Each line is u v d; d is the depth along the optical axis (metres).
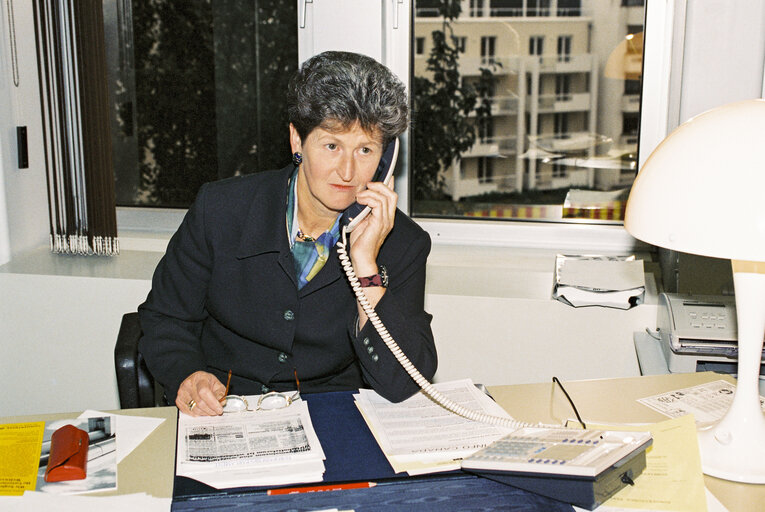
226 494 1.18
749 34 2.16
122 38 2.69
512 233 2.71
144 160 2.80
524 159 2.65
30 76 2.61
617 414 1.48
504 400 1.54
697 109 2.22
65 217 2.58
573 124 2.59
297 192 1.65
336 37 2.52
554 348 2.28
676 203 1.18
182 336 1.68
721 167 1.15
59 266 2.51
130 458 1.29
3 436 1.35
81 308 2.43
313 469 1.24
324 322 1.64
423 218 2.76
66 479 1.21
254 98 2.70
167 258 1.73
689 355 1.87
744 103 1.22
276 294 1.63
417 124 2.66
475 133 2.65
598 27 2.51
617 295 2.21
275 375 1.66
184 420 1.41
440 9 2.55
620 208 2.65
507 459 1.20
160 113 2.75
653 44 2.47
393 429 1.38
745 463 1.26
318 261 1.65
